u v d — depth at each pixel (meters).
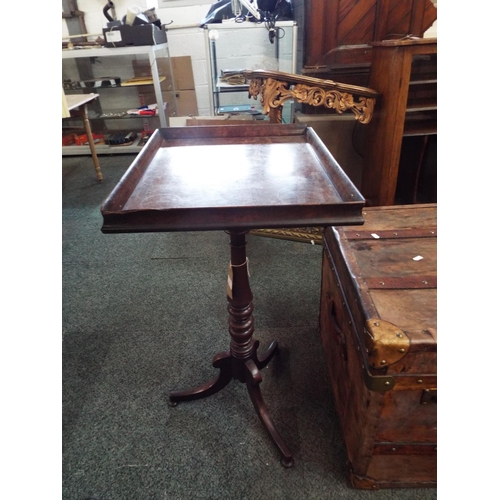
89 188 2.71
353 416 0.89
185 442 1.04
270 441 1.03
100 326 1.46
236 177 0.79
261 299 1.57
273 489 0.92
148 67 3.12
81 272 1.80
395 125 1.59
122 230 0.63
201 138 1.04
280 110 1.61
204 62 3.12
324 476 0.95
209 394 1.14
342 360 0.99
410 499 0.89
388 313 0.77
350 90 1.55
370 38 1.92
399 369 0.73
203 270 1.79
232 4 2.27
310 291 1.61
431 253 0.96
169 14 3.00
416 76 1.63
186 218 0.63
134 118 3.34
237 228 0.65
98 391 1.20
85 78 3.19
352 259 0.94
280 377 1.23
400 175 2.00
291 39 2.20
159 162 0.88
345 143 2.02
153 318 1.50
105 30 2.61
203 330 1.42
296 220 0.64
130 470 0.97
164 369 1.27
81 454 1.01
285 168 0.84
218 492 0.92
